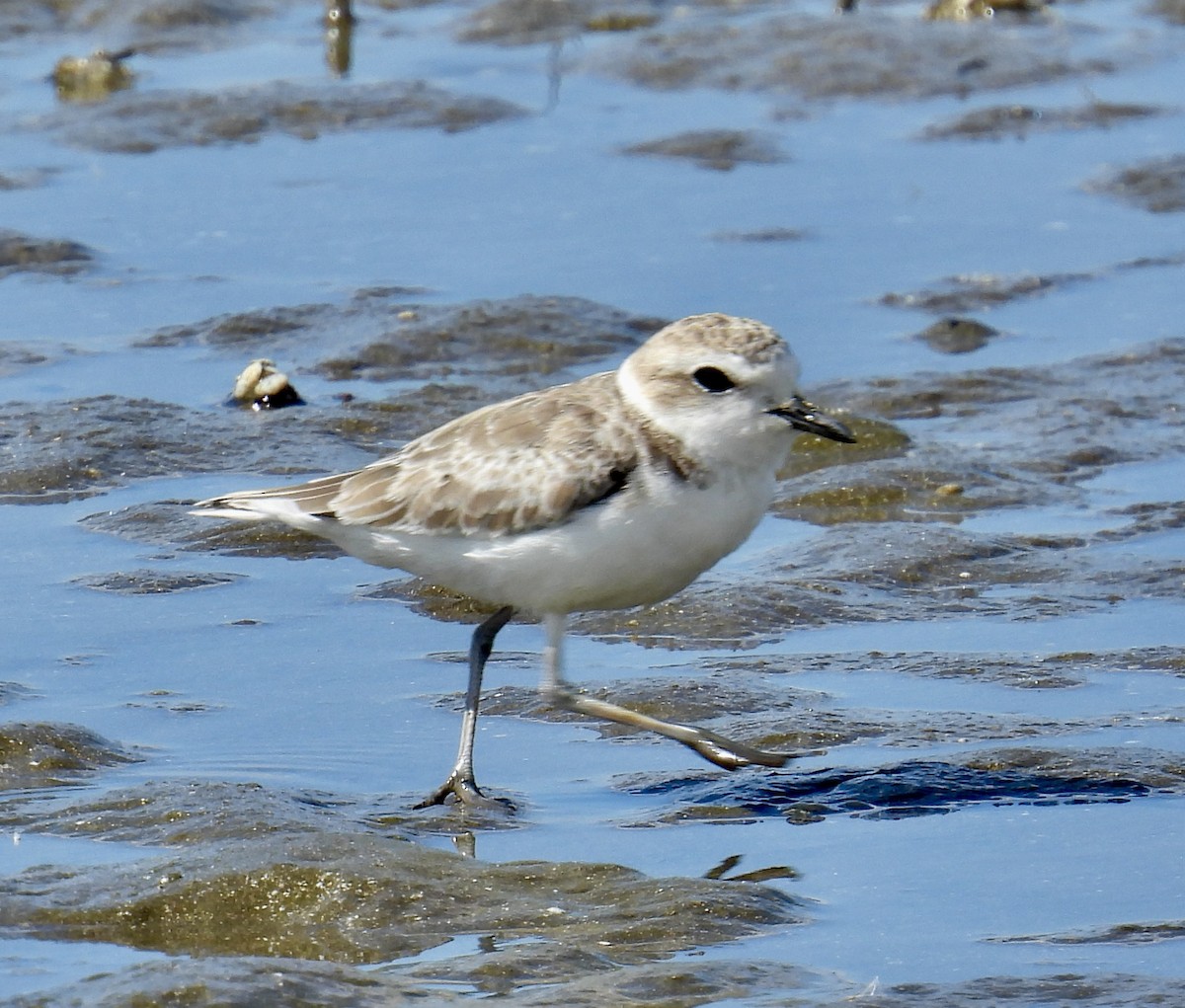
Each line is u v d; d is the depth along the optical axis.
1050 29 27.91
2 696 11.39
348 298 19.08
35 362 17.59
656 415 9.62
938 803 9.91
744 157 23.50
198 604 12.91
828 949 8.33
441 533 9.93
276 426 16.09
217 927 8.62
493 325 18.23
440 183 22.75
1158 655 11.88
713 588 13.02
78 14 29.86
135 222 21.52
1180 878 9.00
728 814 9.85
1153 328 18.55
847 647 12.24
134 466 15.28
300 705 11.39
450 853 9.32
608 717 10.17
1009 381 17.30
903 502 14.83
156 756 10.63
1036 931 8.48
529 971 8.05
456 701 11.47
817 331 18.56
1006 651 12.08
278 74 26.94
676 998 7.79
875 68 26.34
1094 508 14.67
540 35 29.12
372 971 8.06
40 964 8.23
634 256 20.39
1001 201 22.06
